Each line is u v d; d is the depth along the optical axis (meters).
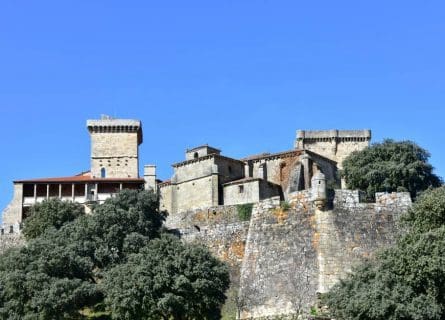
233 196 138.75
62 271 92.75
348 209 89.31
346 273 80.44
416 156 125.12
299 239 89.19
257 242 91.88
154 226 112.75
